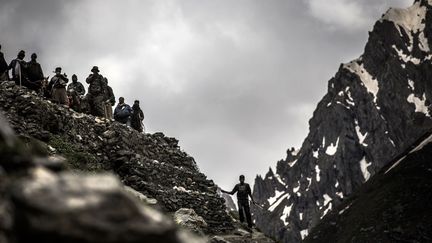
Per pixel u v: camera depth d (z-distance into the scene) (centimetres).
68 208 358
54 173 447
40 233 351
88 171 1961
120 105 2952
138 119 3041
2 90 2008
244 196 2644
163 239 371
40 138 1917
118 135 2352
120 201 372
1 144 461
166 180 2375
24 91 2073
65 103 2438
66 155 1952
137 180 2191
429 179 19912
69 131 2150
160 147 2642
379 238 18138
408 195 19575
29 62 2433
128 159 2272
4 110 1933
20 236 361
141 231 365
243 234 2397
